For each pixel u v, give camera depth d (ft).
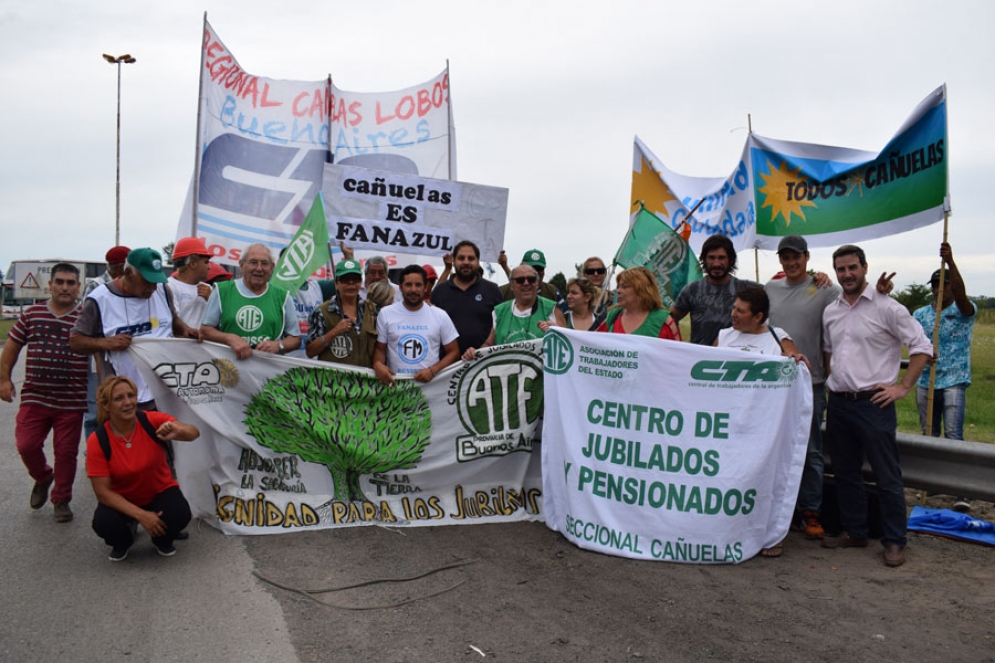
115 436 15.60
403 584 15.07
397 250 27.50
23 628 12.83
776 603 14.44
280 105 30.58
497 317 21.84
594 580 15.53
